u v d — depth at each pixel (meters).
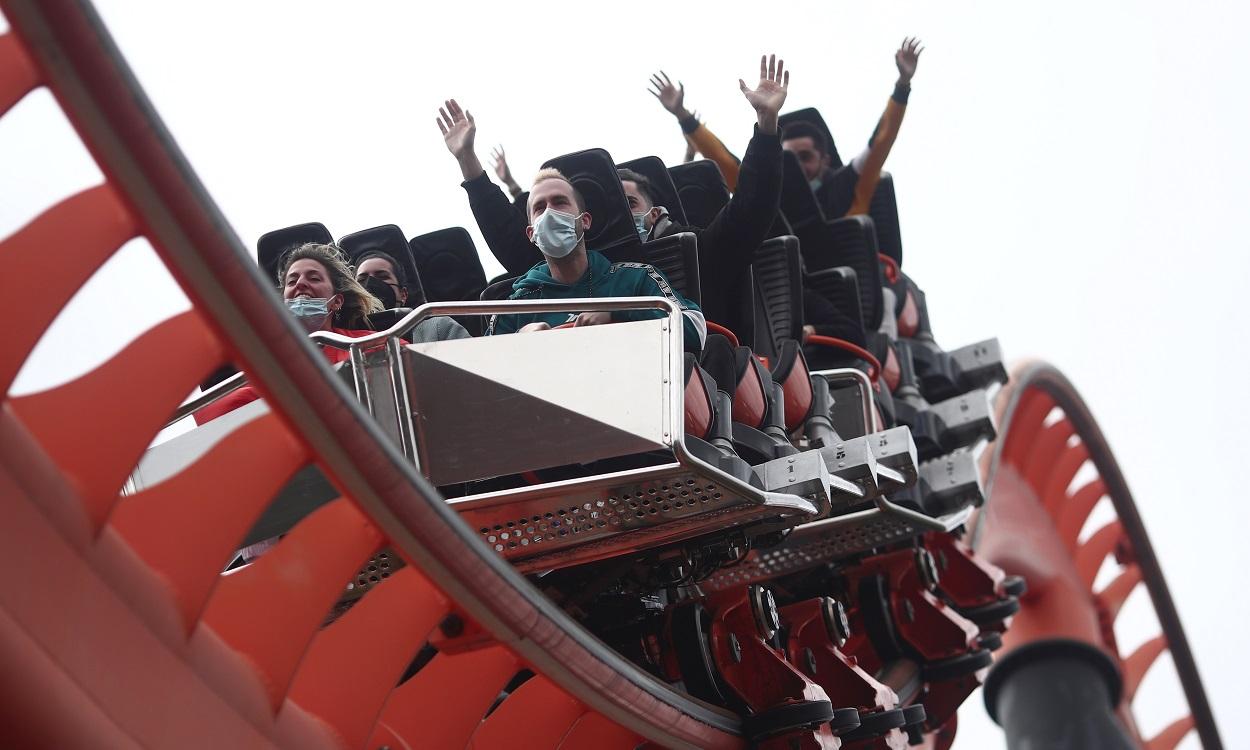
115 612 5.28
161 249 4.96
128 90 4.58
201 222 4.90
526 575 8.23
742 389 8.44
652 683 8.12
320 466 5.82
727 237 9.27
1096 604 23.45
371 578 8.02
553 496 7.32
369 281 9.80
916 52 13.85
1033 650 20.84
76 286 5.23
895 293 14.85
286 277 8.55
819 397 10.05
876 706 10.31
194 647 5.62
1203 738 24.88
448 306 7.18
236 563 8.27
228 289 5.08
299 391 5.48
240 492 5.80
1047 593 21.25
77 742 5.00
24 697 4.86
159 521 5.70
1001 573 14.53
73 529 5.19
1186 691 24.70
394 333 7.18
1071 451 23.55
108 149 4.65
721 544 8.66
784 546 11.48
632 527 7.57
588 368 7.16
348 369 7.17
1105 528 23.75
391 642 6.62
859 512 11.12
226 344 5.33
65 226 5.27
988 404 14.34
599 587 8.73
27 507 5.02
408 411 7.16
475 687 7.31
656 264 8.84
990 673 21.05
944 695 13.41
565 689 7.34
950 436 14.32
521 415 7.13
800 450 9.78
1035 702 20.33
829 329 11.88
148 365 5.50
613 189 8.79
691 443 7.26
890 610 12.67
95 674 5.14
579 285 8.50
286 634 6.10
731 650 9.28
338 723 6.48
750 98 9.16
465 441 7.13
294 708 6.26
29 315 5.12
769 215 9.21
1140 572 23.92
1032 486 23.03
